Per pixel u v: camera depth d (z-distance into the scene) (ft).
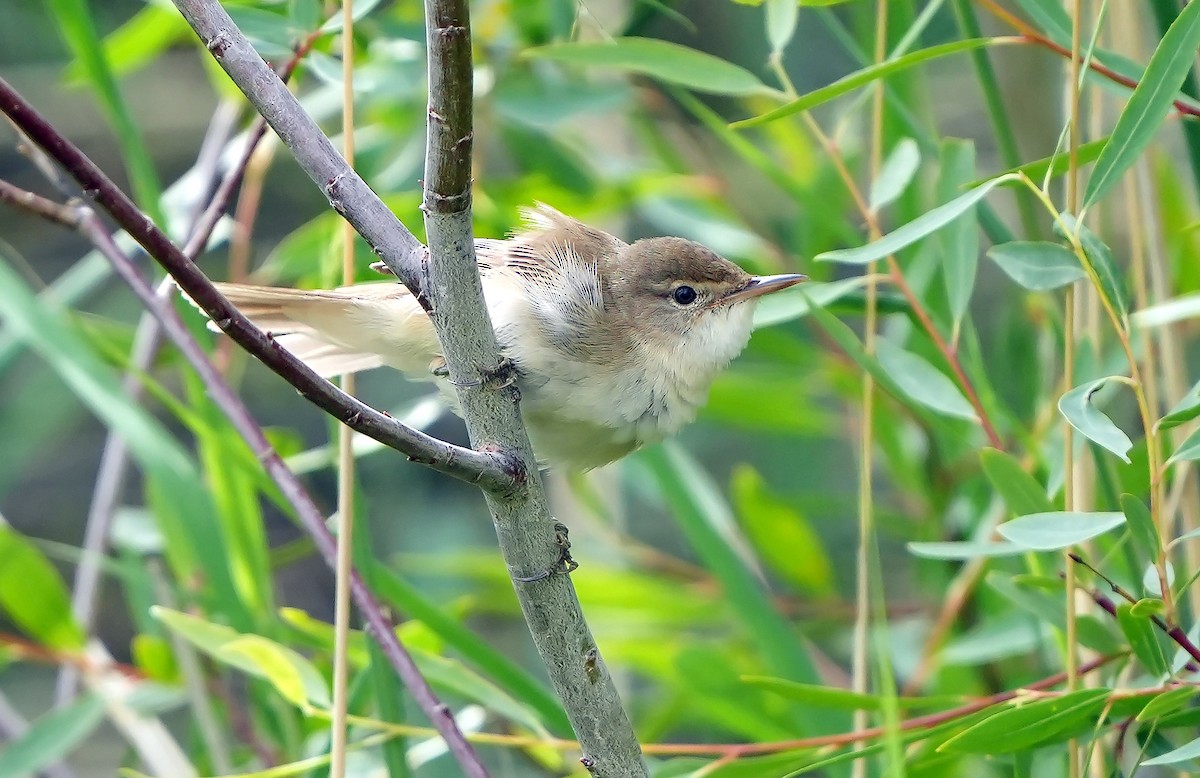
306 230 12.84
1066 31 12.51
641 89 12.91
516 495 12.41
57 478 13.48
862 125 12.91
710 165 12.91
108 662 12.71
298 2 12.59
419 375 12.64
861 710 12.54
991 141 13.16
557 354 12.57
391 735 12.51
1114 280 12.43
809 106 12.46
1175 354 12.57
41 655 12.69
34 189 13.39
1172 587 12.44
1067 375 12.48
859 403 12.83
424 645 12.67
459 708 12.76
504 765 12.70
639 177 12.88
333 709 12.48
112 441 12.78
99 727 13.25
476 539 13.19
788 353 12.85
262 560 12.65
